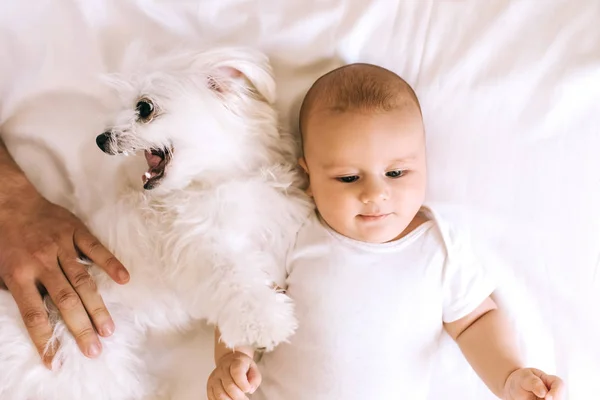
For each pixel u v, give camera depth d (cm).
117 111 105
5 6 114
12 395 101
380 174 98
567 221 111
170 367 116
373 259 105
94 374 103
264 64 108
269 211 105
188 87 100
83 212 119
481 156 112
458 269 106
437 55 110
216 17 113
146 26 115
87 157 119
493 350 105
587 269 111
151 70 103
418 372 107
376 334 104
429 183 115
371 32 111
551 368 112
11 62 118
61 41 117
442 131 112
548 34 107
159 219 105
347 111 97
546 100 108
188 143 102
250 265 100
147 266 105
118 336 106
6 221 110
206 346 116
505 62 108
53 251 105
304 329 105
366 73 101
